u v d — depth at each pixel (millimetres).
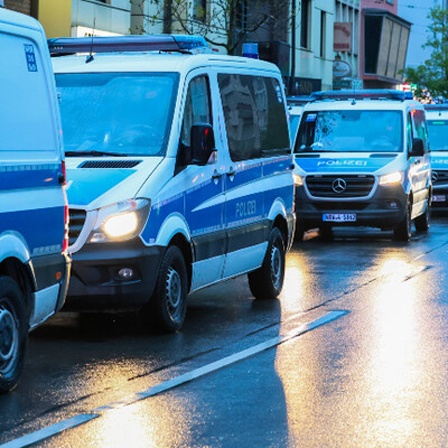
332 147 41438
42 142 15758
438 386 15664
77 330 20578
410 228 41719
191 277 20797
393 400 14781
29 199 15320
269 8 68500
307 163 40844
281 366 17094
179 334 20078
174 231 19984
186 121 20953
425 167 45094
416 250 36844
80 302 19297
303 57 95688
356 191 40188
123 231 19156
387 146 41250
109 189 19375
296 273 29672
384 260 33344
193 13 62750
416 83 112375
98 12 56188
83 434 13031
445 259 33688
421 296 25125
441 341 19297
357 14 119250
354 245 38844
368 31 122062
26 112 15352
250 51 37438
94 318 21984
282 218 25375
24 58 15422
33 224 15406
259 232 23750
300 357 17812
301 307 23469
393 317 22016
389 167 40188
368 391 15320
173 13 55719
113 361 17578
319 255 34875
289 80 85438
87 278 19156
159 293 19688
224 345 18953
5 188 14711
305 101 53219
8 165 14781
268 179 24484
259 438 12859
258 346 18750
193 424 13508
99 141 20578
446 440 12758
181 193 20359
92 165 19953
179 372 16703
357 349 18516
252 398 14906
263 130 24422
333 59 105312
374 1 123625
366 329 20531
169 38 22453
